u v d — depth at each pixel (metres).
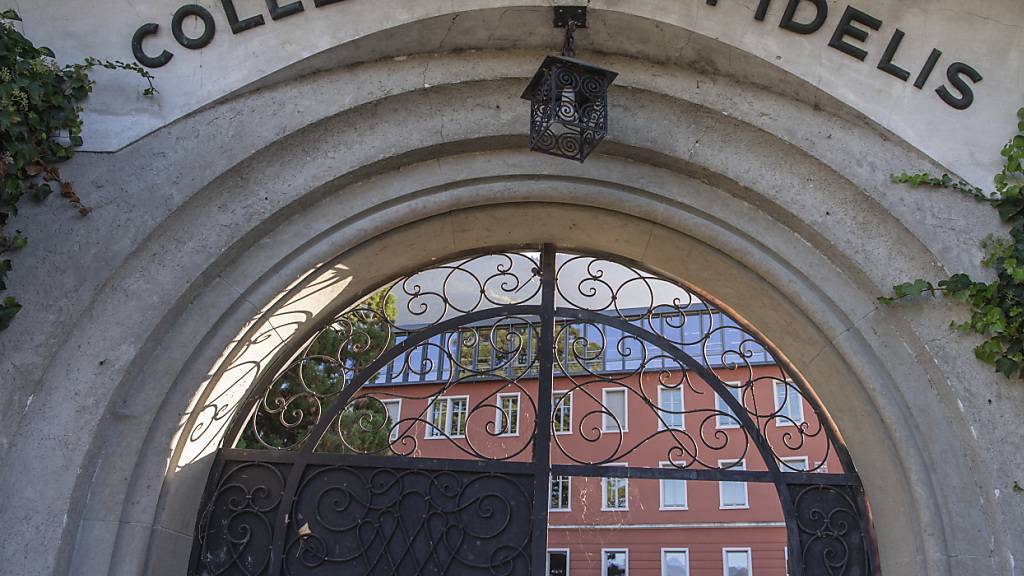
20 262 4.29
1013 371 4.24
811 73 4.66
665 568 23.45
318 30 4.68
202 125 4.62
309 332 5.25
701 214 4.89
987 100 4.66
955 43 4.69
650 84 4.83
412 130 4.83
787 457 14.09
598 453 19.00
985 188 4.54
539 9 4.61
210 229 4.54
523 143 4.90
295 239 4.70
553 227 5.23
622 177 4.92
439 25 4.68
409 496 4.79
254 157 4.61
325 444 5.96
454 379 5.10
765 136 4.78
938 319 4.42
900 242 4.59
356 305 5.35
